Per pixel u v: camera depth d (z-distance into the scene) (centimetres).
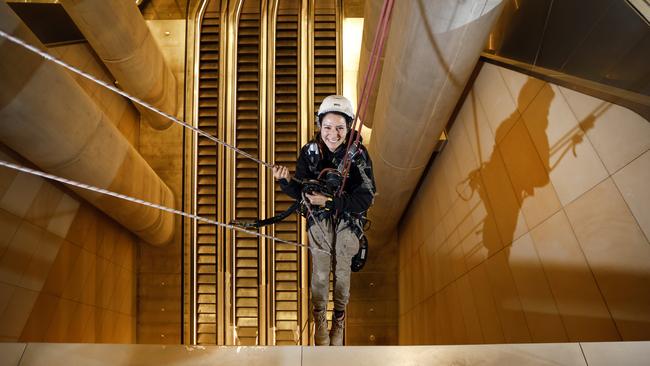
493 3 490
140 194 952
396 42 605
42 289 751
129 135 1148
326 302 463
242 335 1168
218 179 1180
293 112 1194
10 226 673
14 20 574
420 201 1013
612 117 377
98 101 991
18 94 578
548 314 482
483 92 663
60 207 810
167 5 1212
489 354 298
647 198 338
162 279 1176
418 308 1014
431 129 717
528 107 526
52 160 690
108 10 818
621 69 364
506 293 578
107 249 1006
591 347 297
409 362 296
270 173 1181
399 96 661
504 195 585
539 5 514
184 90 1190
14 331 679
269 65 1192
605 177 385
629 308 361
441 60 570
